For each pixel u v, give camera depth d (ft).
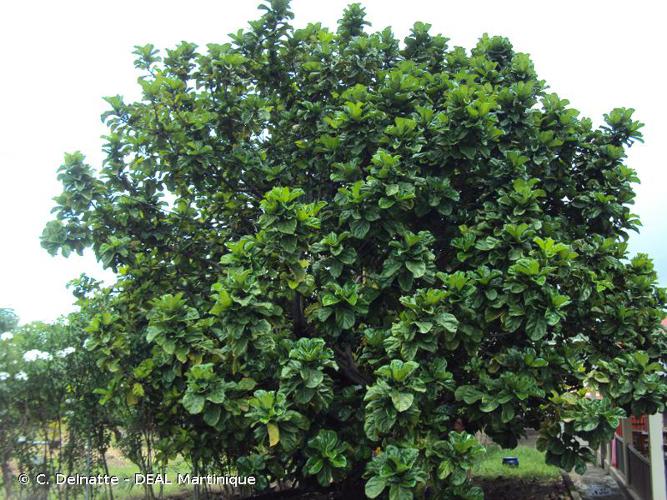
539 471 36.47
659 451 29.12
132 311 24.56
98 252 23.03
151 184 24.94
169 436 22.89
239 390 19.45
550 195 26.22
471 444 17.02
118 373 22.09
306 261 19.40
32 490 22.26
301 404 18.28
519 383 18.30
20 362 21.36
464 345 19.35
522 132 23.93
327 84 25.98
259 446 20.13
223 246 27.04
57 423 23.20
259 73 26.63
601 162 26.81
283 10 26.71
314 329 22.26
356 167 21.49
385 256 21.40
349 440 20.98
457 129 21.27
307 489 24.82
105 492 25.58
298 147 25.50
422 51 28.60
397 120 21.20
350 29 29.17
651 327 24.12
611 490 37.24
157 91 24.53
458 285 18.84
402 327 17.75
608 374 21.68
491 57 29.50
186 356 19.44
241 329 17.85
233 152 24.34
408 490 15.76
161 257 26.23
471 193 24.29
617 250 25.22
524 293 18.49
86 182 23.17
